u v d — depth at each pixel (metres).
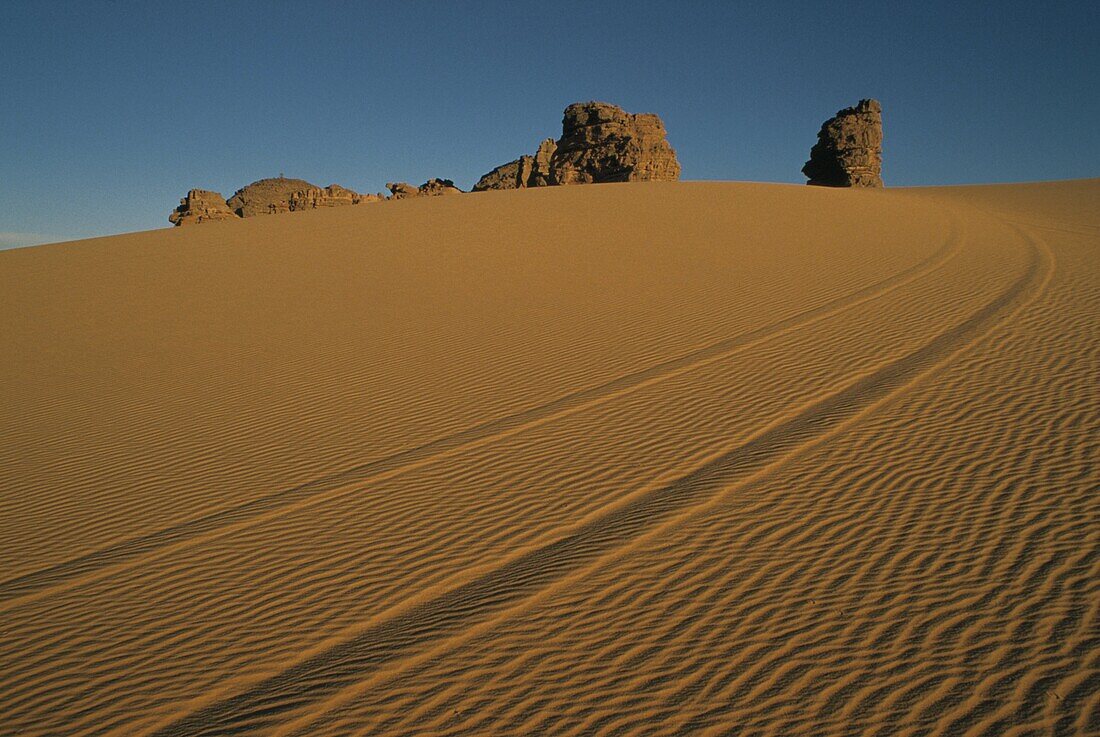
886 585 5.64
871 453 8.12
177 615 6.06
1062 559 5.74
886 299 14.95
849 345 12.16
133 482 8.96
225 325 16.28
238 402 11.62
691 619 5.42
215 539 7.36
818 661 4.83
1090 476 7.11
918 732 4.15
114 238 31.22
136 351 14.80
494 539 6.96
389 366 12.91
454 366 12.66
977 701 4.33
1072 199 43.34
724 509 7.13
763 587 5.76
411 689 4.89
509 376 11.97
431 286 18.58
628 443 9.01
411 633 5.54
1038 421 8.55
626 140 56.78
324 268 21.42
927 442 8.27
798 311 14.47
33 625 6.05
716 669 4.84
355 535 7.25
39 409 11.84
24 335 16.48
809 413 9.46
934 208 31.94
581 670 4.94
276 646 5.53
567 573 6.21
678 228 24.75
